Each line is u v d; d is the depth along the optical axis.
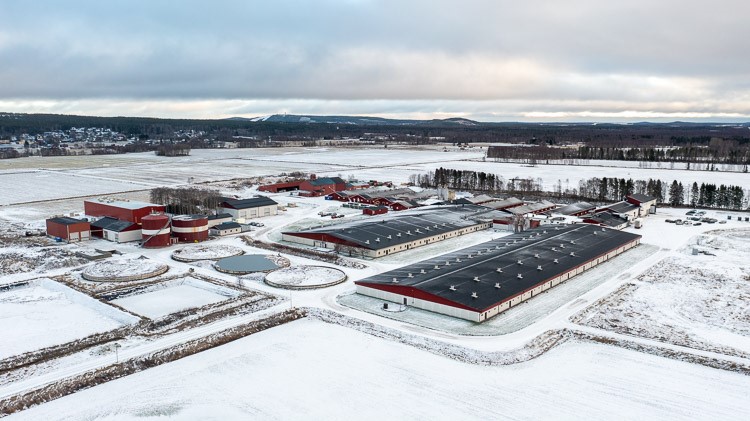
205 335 60.16
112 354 55.47
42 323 65.12
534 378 51.22
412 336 60.62
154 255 95.94
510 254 85.81
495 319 66.12
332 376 51.44
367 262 91.44
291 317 66.12
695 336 60.94
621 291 76.56
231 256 95.06
